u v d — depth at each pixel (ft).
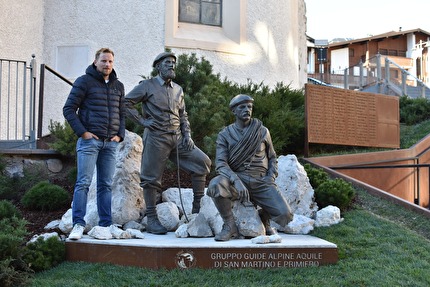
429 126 46.65
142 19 40.98
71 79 40.29
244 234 20.75
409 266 19.13
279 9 47.29
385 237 22.17
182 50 41.68
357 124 38.11
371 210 26.17
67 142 30.40
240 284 17.24
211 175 29.14
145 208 24.44
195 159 23.59
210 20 44.24
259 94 36.60
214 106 30.12
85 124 21.22
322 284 17.21
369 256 20.04
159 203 25.84
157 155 22.65
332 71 138.31
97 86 21.38
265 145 21.56
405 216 25.18
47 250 19.90
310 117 34.99
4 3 37.19
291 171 25.16
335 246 19.22
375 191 27.76
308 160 32.55
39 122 32.48
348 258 19.86
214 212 21.84
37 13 40.24
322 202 25.96
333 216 24.03
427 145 42.24
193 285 17.10
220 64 43.09
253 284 17.21
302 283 17.39
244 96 21.20
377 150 38.99
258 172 21.06
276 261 18.75
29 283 17.78
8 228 21.03
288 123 34.91
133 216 23.89
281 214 20.52
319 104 35.68
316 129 35.24
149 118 22.68
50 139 35.24
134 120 22.72
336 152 37.32
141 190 24.45
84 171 21.01
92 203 23.90
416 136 44.37
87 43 40.42
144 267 18.63
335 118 36.63
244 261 18.57
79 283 17.38
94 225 23.11
